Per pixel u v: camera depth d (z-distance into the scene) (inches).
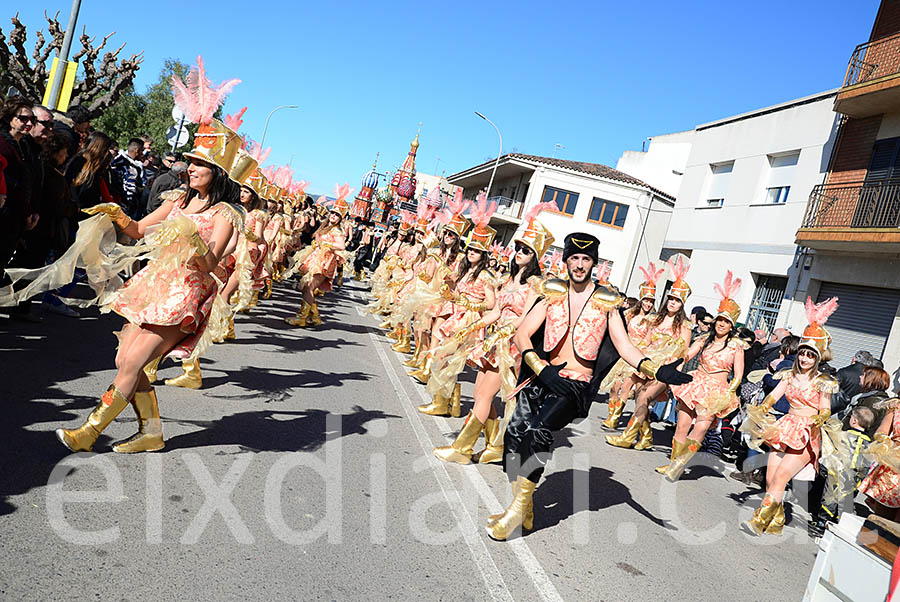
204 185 173.5
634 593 158.7
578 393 168.2
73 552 121.9
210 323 248.7
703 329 391.5
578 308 173.3
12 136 242.8
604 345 171.5
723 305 299.9
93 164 312.7
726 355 294.4
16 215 247.0
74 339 276.1
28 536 123.7
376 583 135.1
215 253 171.5
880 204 588.1
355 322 561.0
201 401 233.5
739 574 189.5
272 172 512.4
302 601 122.6
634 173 1558.8
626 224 1380.4
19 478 145.1
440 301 335.6
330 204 481.1
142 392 172.9
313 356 362.3
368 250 1086.4
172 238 159.6
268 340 383.2
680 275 350.3
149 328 166.2
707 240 809.5
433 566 147.8
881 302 575.8
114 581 116.1
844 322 605.6
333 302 695.7
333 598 126.0
